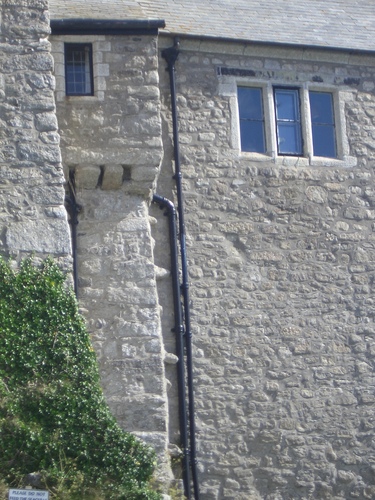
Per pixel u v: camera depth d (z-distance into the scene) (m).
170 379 14.47
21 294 12.18
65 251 12.49
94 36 14.30
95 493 11.77
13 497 10.69
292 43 16.05
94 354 12.34
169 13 16.22
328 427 15.20
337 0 18.20
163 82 15.49
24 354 11.99
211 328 14.97
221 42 15.73
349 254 15.91
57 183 12.68
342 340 15.56
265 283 15.39
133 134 14.06
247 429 14.81
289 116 16.16
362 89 16.50
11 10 13.06
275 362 15.17
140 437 13.16
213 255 15.23
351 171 16.20
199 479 14.42
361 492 15.14
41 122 12.81
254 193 15.65
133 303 13.76
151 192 14.34
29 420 11.81
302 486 14.89
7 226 12.41
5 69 12.86
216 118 15.67
